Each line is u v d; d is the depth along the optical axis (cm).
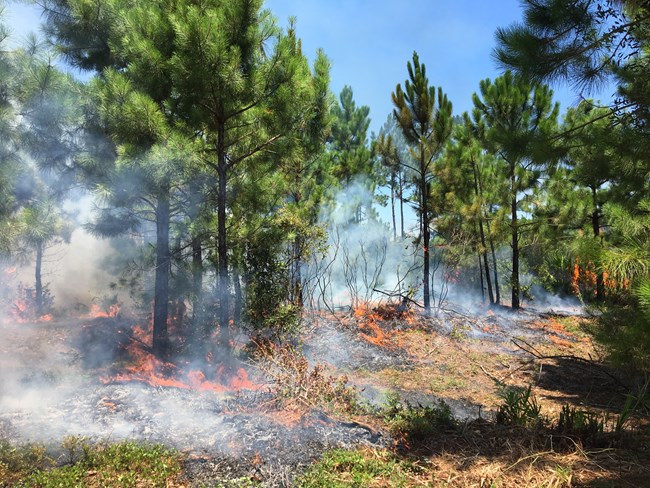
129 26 841
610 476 384
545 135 517
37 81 831
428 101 1460
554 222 1711
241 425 541
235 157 929
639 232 548
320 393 615
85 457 455
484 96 1622
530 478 391
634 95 481
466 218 1656
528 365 976
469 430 531
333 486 407
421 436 519
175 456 470
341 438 514
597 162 522
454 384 843
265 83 811
